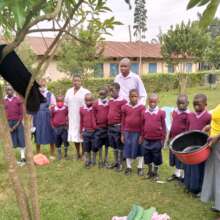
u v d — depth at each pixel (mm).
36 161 6438
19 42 1485
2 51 1540
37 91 1946
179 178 5316
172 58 25781
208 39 24562
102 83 19453
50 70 23188
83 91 6523
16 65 1845
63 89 17938
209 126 4500
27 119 1792
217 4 1191
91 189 5129
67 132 6730
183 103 5105
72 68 17625
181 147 4355
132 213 3588
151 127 5293
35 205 1841
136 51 30750
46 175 5789
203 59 29906
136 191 5020
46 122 6641
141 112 5488
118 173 5855
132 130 5566
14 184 1720
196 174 4582
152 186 5219
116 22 2061
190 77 26438
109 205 4520
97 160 6680
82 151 6824
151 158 5445
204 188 4203
